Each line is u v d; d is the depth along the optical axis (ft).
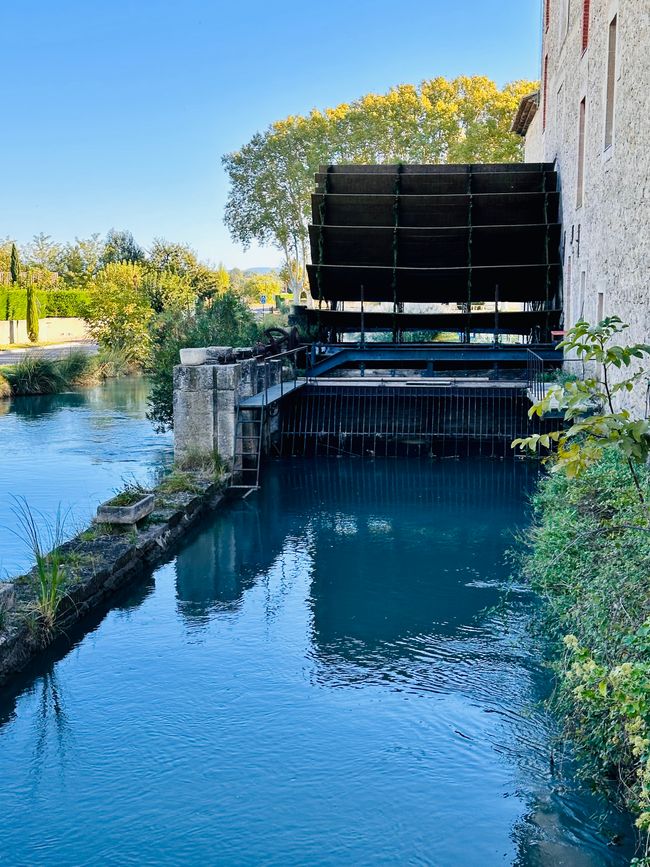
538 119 82.48
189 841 16.20
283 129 157.89
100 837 16.40
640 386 31.48
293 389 55.06
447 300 66.18
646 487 21.25
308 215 152.97
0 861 15.71
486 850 15.71
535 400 43.32
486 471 50.85
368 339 107.76
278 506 42.80
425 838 16.11
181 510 37.60
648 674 13.20
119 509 33.37
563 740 18.08
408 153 146.92
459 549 35.04
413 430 58.18
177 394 45.83
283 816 16.92
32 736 20.16
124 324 109.50
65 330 155.02
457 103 148.15
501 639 25.17
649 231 30.53
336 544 36.04
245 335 65.82
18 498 42.88
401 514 41.11
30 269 200.95
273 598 29.37
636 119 32.78
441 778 17.98
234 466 46.50
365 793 17.58
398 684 22.43
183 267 162.40
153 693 22.24
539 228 62.23
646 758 12.59
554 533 25.39
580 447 15.51
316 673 23.24
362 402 58.65
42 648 24.61
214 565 33.27
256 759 18.95
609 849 15.51
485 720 20.30
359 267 64.59
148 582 31.24
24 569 31.40
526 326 64.64
